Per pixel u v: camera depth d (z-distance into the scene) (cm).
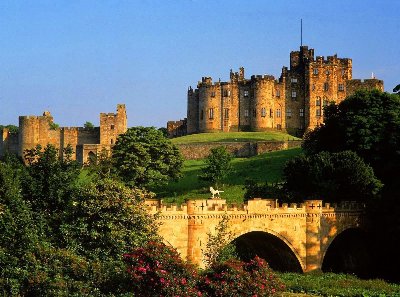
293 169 13500
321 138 15300
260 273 7669
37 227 8425
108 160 16025
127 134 16775
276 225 11519
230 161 18638
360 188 12550
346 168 12669
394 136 13800
